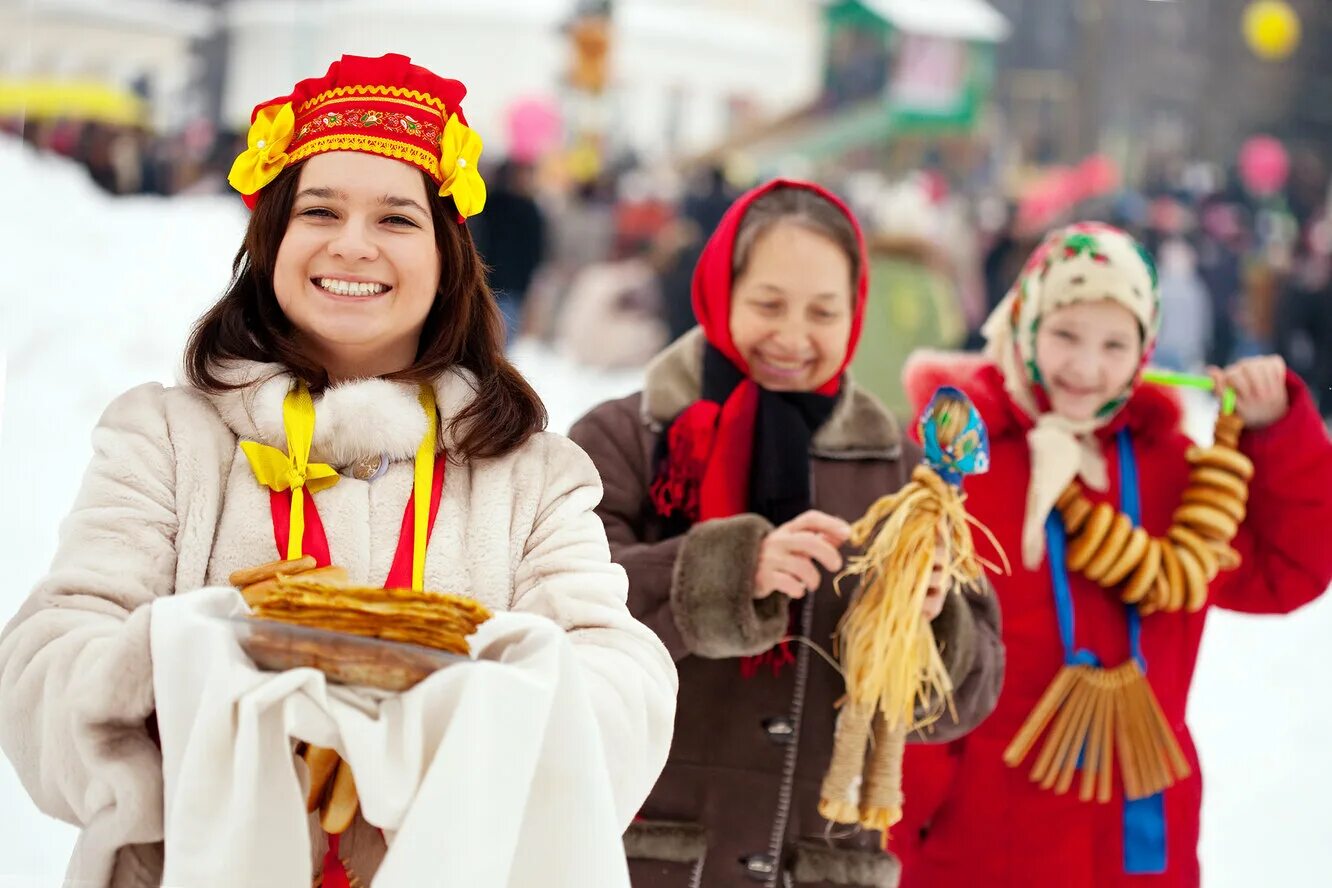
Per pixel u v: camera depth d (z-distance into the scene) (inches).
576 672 109.7
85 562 117.6
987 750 191.3
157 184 813.9
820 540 161.6
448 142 128.1
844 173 1132.5
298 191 127.0
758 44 1239.5
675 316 687.1
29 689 111.3
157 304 603.5
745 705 168.6
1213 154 1368.1
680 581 163.6
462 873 101.3
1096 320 197.8
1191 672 202.8
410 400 126.6
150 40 993.5
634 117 1178.6
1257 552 212.5
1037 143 1211.2
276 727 103.1
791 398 178.5
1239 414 208.4
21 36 807.7
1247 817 314.7
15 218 655.8
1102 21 1368.1
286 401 125.3
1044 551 196.1
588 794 109.2
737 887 166.6
